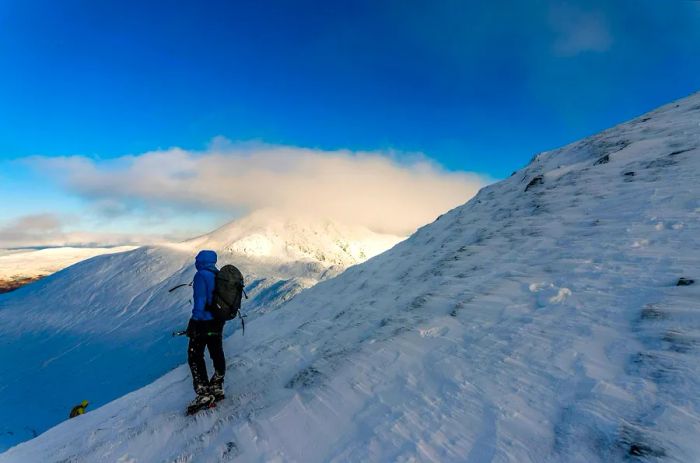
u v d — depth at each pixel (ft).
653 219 22.22
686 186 25.17
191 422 16.66
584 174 37.32
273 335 35.83
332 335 25.16
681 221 20.76
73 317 435.12
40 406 245.04
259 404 16.47
